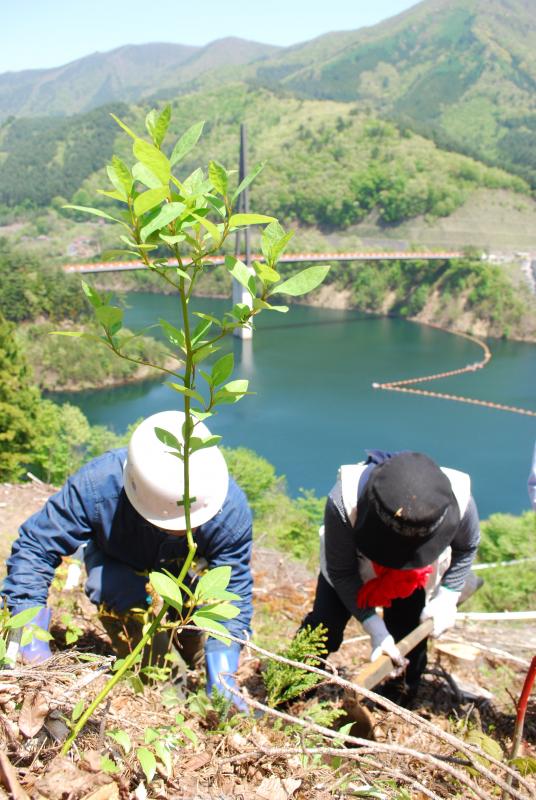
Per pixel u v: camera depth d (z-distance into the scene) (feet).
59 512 8.05
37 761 4.31
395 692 8.95
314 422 197.98
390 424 199.21
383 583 7.63
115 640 8.45
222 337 3.16
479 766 4.64
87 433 92.27
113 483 8.04
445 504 6.95
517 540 49.03
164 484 7.51
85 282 3.04
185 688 7.70
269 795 4.74
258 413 204.44
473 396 231.50
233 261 2.99
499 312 359.66
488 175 581.94
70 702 4.72
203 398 3.33
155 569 8.38
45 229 588.50
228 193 2.84
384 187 565.94
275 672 6.83
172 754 4.93
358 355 286.46
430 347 312.91
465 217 548.31
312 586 16.57
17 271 309.42
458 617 13.51
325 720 6.17
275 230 3.01
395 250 475.72
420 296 393.09
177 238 2.75
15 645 6.59
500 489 161.38
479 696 9.65
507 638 13.20
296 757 5.28
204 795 4.59
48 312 299.38
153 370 248.73
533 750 7.99
